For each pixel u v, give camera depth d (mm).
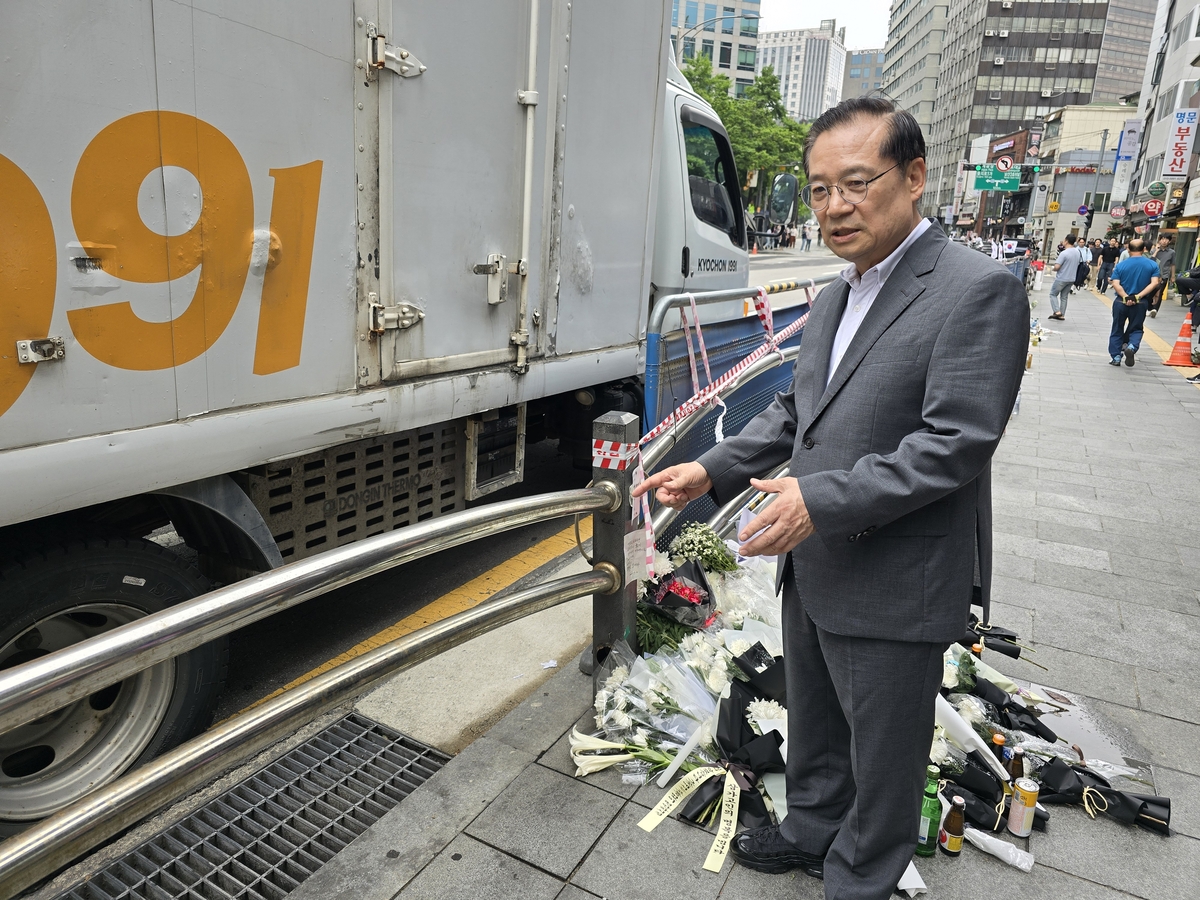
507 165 3270
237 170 2236
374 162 2658
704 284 5812
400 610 3965
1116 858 2238
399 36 2662
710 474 2082
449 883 2037
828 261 45000
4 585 2127
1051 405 9102
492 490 3768
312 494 2936
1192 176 29531
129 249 2016
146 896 2098
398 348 2895
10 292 1810
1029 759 2568
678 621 3104
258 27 2225
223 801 2484
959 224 85562
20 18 1744
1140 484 6121
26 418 1881
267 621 3826
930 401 1589
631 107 4078
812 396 1854
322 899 1979
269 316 2404
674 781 2439
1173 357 12297
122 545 2336
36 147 1804
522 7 3193
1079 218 64875
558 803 2330
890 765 1766
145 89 1987
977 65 105438
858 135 1617
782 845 2100
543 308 3656
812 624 1939
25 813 2254
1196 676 3307
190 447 2242
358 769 2639
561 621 3646
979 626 3367
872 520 1584
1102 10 100188
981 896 2076
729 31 96812
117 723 2447
